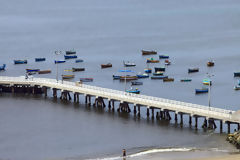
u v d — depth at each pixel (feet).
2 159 650.84
